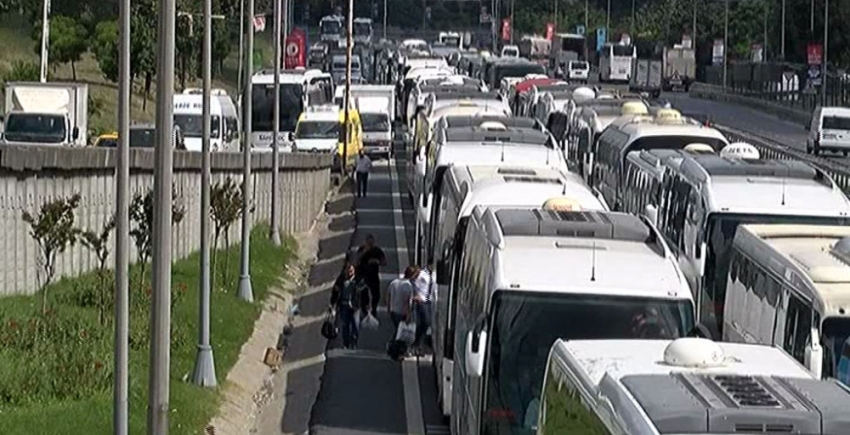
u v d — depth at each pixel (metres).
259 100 168.00
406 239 110.06
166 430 39.28
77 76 188.25
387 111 179.50
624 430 23.81
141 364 51.12
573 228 43.00
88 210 70.44
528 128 89.38
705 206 58.97
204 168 57.75
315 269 96.88
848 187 103.81
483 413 40.25
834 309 40.66
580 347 29.97
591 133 105.75
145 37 156.38
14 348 50.06
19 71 165.38
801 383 24.94
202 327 56.12
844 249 44.31
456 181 63.81
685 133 87.88
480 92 138.12
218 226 77.94
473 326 42.12
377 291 72.88
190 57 174.75
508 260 41.19
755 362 28.00
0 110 153.12
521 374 40.00
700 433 22.58
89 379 47.34
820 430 22.50
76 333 52.28
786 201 59.00
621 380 25.41
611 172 93.38
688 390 24.16
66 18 178.88
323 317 79.25
